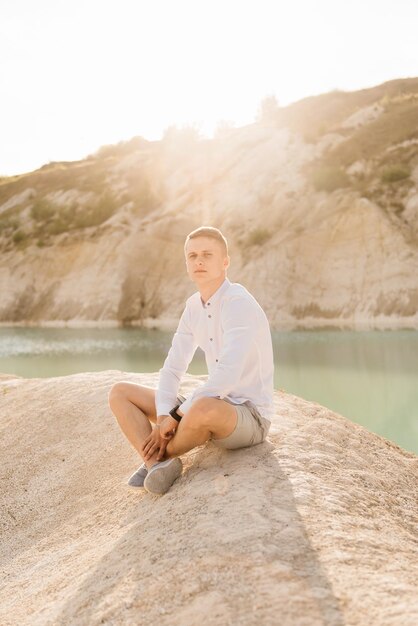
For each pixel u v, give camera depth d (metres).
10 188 50.47
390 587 2.12
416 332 20.09
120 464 4.47
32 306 34.00
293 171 33.84
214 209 33.84
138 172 43.88
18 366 16.34
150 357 17.16
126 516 3.47
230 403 3.35
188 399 3.29
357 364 14.03
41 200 44.53
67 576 2.96
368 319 24.69
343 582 2.15
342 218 28.39
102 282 32.75
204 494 3.07
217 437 3.33
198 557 2.46
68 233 37.81
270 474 3.19
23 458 5.21
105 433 5.12
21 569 3.49
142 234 34.03
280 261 28.19
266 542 2.46
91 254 34.53
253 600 2.09
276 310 26.69
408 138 32.84
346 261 26.94
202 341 3.54
